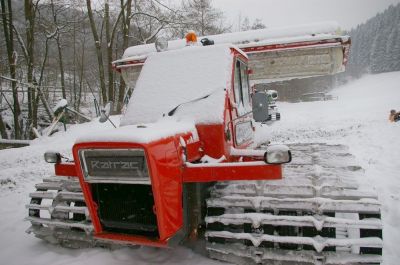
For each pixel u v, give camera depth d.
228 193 3.57
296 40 6.66
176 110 4.10
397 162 8.22
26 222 5.54
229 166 3.33
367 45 110.69
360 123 17.09
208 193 3.89
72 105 36.16
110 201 3.37
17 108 22.64
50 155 4.09
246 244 3.49
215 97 4.07
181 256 3.75
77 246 4.23
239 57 4.86
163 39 5.12
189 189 3.67
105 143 3.02
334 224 3.17
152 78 4.61
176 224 3.23
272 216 3.31
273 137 14.67
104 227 3.47
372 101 35.69
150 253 3.86
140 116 4.21
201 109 4.00
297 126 18.70
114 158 3.06
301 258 3.24
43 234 4.38
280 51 6.89
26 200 7.00
